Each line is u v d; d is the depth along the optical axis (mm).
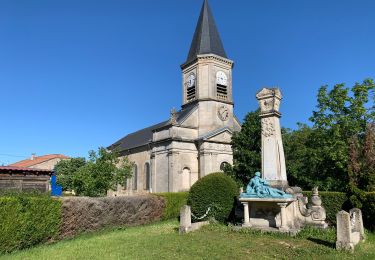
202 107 32094
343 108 21688
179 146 30188
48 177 22562
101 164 23047
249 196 13797
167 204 19656
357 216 12797
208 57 32531
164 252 9805
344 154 20297
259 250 10094
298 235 12148
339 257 9266
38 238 11617
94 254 9695
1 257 9570
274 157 14516
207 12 35000
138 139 40719
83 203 13992
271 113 14891
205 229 14164
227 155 31438
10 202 10492
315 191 16016
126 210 16531
